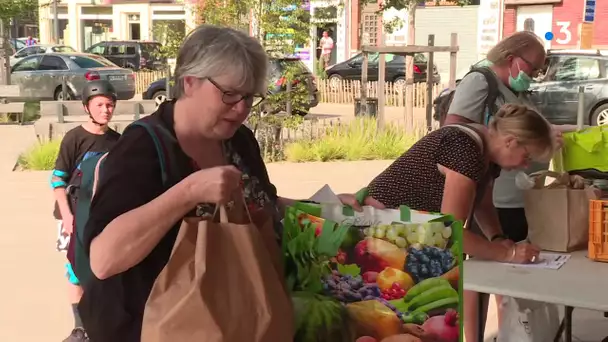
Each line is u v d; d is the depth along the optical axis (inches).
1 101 692.7
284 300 74.5
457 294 84.0
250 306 72.2
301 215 87.0
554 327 137.1
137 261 74.6
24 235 264.4
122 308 77.2
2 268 226.7
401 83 762.2
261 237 76.0
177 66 80.0
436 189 120.6
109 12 1414.9
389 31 789.9
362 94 528.1
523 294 101.3
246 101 79.3
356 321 85.4
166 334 70.4
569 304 97.9
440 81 841.5
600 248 117.0
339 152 443.8
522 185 129.7
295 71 448.8
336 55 1096.8
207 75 77.0
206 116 78.9
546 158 117.3
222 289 71.8
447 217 85.7
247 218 79.9
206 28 79.7
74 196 154.7
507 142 115.3
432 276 84.2
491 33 660.1
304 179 372.8
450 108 156.3
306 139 461.7
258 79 79.7
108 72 719.1
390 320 84.8
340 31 1086.4
